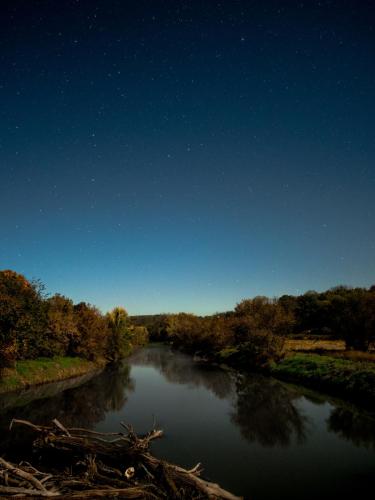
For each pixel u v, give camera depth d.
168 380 34.75
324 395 25.91
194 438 16.42
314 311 76.00
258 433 17.20
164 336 122.94
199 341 64.62
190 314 98.38
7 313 25.56
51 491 9.60
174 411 21.80
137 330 101.38
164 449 14.98
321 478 12.09
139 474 11.41
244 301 57.56
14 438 15.45
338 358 34.50
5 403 22.81
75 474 11.45
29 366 31.41
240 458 13.93
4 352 25.42
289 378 33.44
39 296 33.47
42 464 12.45
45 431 13.76
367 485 11.54
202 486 9.93
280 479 12.00
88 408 22.27
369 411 21.14
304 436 16.69
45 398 24.80
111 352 55.12
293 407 22.55
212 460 13.70
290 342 56.38
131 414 20.91
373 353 37.25
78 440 12.94
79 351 42.59
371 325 39.34
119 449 12.15
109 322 59.69
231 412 21.44
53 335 36.41
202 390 29.14
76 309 48.72
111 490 9.71
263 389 29.14
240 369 43.34
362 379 24.55
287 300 84.31
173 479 10.47
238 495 10.83
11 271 40.47
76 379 34.34
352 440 16.11
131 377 36.81
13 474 10.27
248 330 46.62
